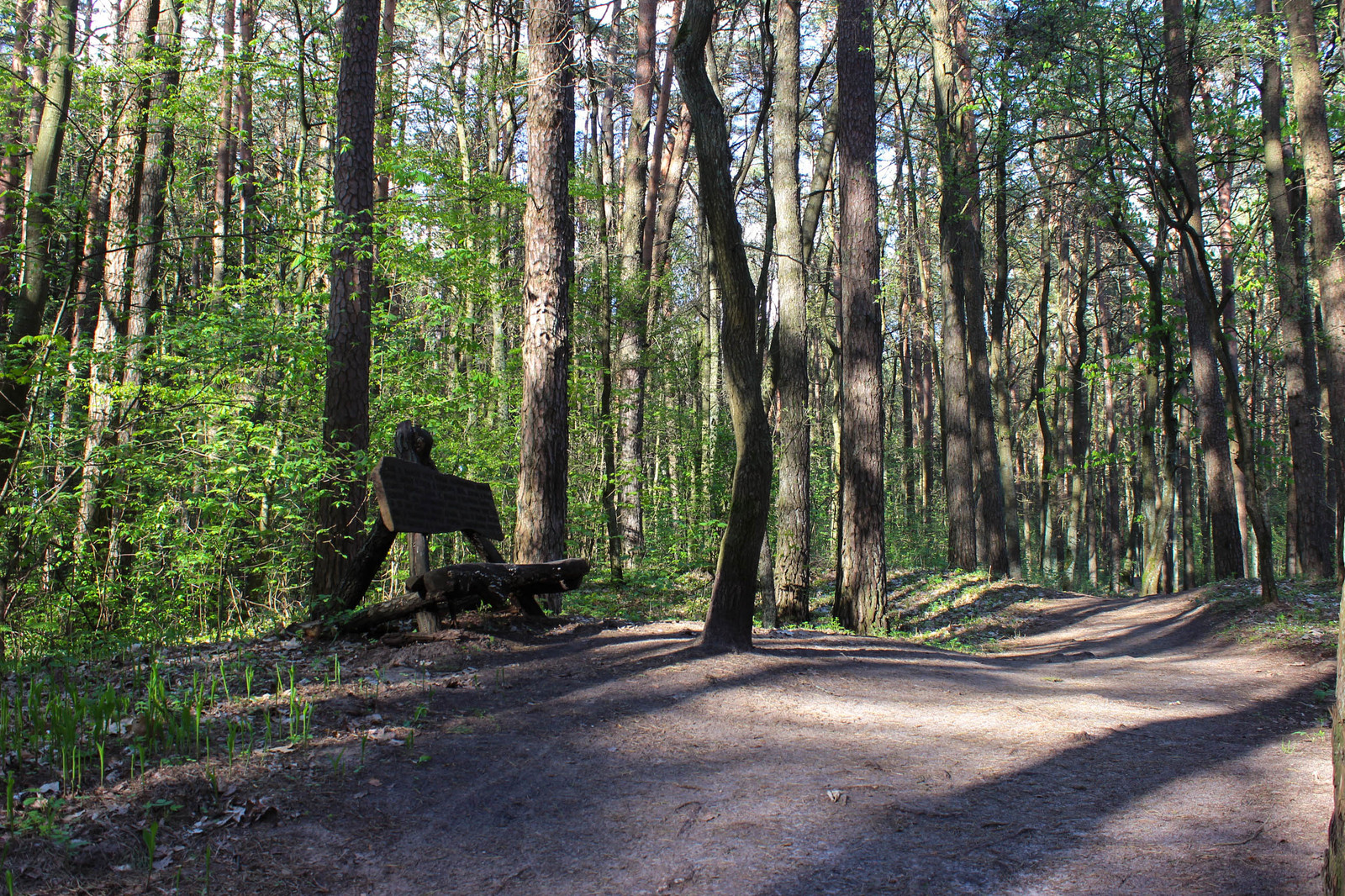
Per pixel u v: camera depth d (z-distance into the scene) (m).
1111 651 11.31
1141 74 11.29
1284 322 14.31
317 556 7.91
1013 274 33.97
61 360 8.22
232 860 3.00
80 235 9.64
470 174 14.09
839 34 12.97
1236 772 4.30
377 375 10.38
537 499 9.02
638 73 16.98
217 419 7.79
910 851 3.16
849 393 12.79
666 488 16.16
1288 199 14.18
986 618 15.66
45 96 9.57
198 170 14.56
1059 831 3.38
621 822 3.45
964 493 20.75
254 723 4.41
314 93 12.45
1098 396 36.50
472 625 7.03
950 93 18.25
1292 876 2.92
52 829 3.01
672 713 4.95
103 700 4.38
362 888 2.89
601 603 12.94
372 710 4.75
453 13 19.67
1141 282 19.75
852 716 5.11
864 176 12.71
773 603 12.31
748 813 3.54
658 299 17.89
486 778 3.88
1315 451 14.02
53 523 7.82
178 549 7.83
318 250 8.08
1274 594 10.96
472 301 12.48
